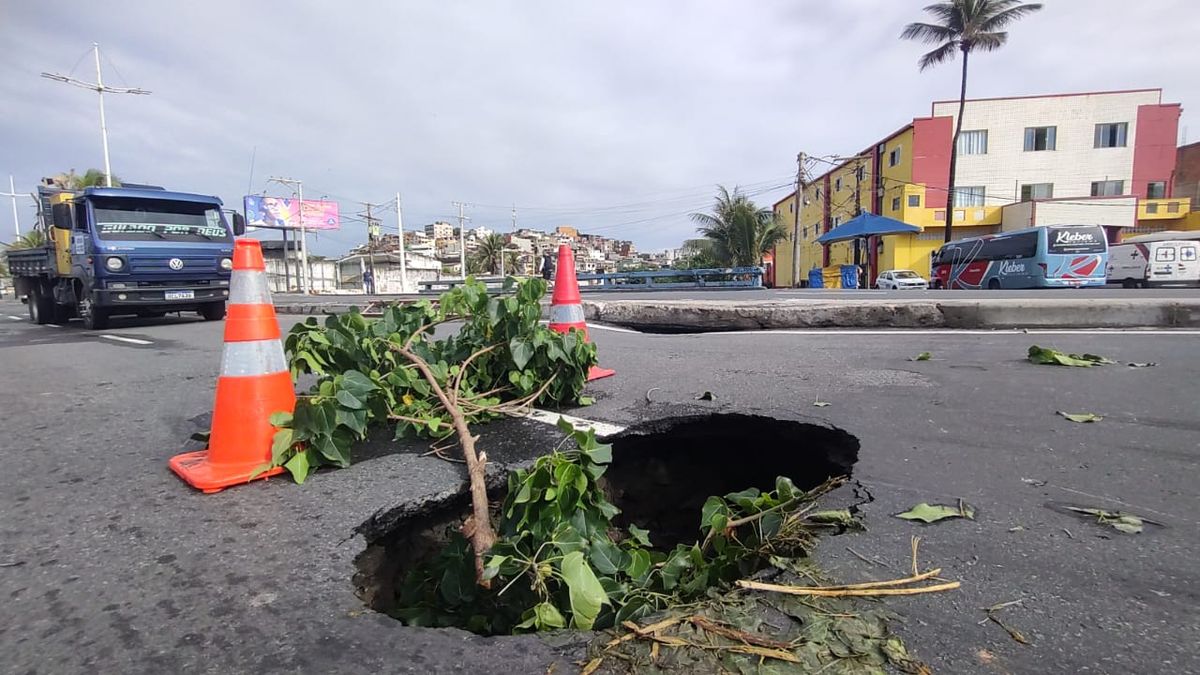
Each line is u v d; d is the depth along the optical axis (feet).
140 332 32.24
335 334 10.75
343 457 8.77
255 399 8.63
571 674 4.52
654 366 16.15
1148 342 17.84
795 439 10.77
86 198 32.07
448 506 8.16
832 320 23.95
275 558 6.30
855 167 145.07
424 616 6.43
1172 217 114.01
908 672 4.40
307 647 4.85
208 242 35.86
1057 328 21.81
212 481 8.05
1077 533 6.40
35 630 5.08
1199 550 6.00
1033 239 76.18
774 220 133.18
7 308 77.46
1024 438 9.44
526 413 11.61
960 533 6.47
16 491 8.14
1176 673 4.34
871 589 5.47
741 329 25.09
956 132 109.50
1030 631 4.83
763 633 4.92
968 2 102.83
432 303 13.50
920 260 123.65
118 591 5.67
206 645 4.87
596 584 5.50
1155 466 8.17
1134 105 117.29
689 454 11.33
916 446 9.23
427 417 10.33
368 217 211.41
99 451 9.94
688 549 6.66
